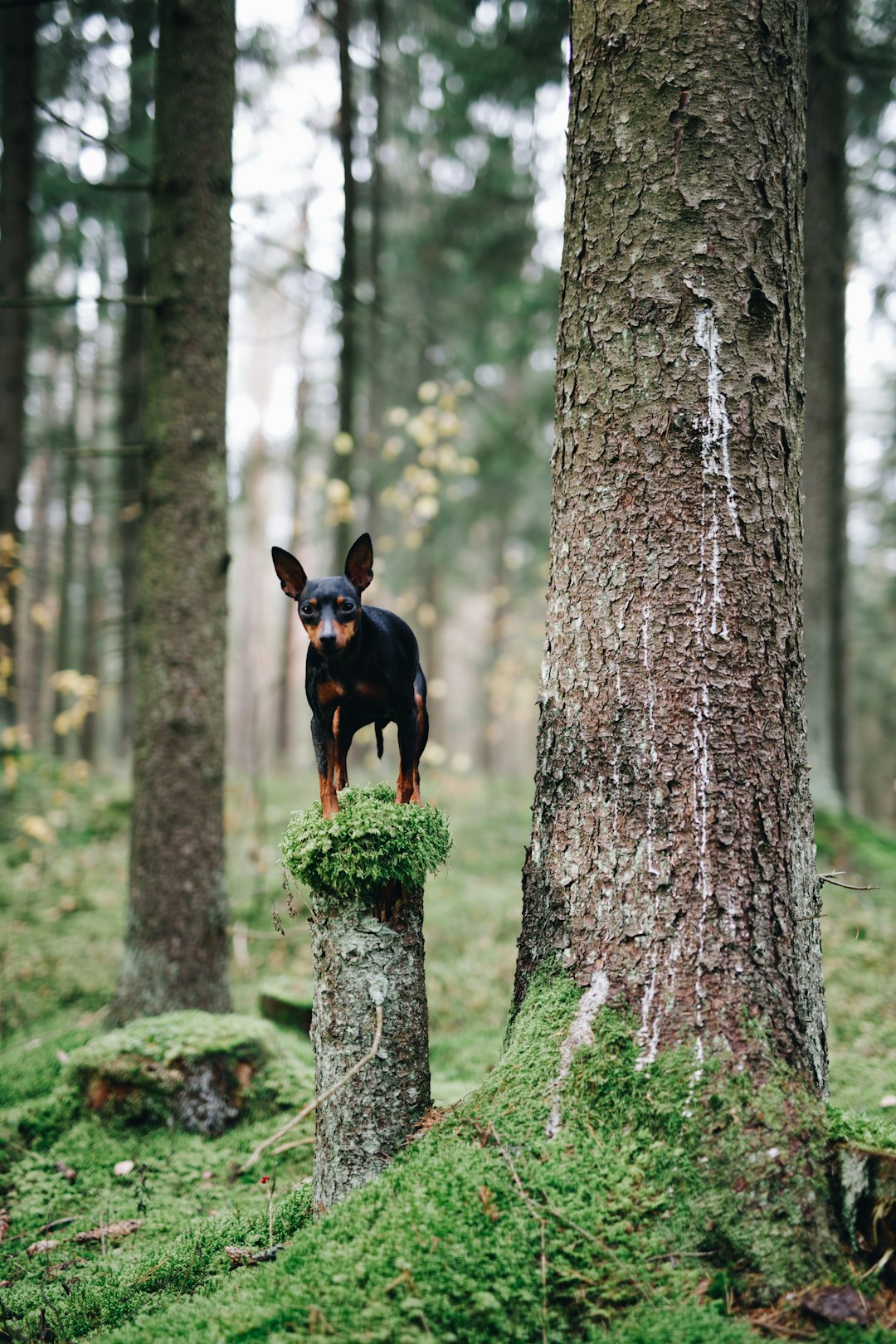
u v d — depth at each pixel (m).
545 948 2.83
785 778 2.71
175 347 5.60
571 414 2.95
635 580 2.76
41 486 19.33
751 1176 2.35
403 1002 2.81
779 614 2.75
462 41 9.41
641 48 2.82
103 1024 5.43
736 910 2.59
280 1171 3.89
